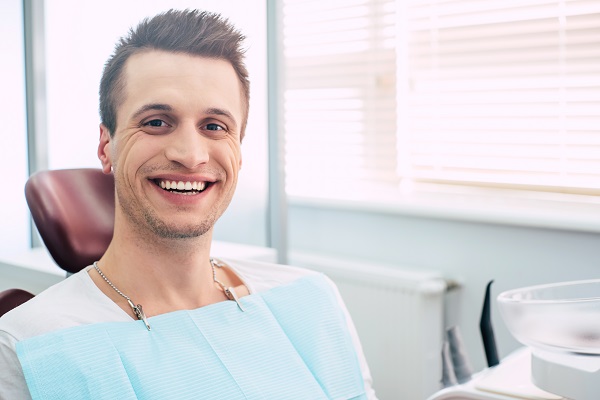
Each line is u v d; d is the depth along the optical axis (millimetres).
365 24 2500
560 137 2137
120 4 2234
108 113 1177
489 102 2254
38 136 2414
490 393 1137
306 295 1314
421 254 2334
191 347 1114
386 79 2475
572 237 2029
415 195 2469
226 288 1261
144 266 1156
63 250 1469
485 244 2195
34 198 1476
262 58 2264
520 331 1118
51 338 1034
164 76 1137
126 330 1090
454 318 2268
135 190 1132
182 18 1180
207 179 1153
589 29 2053
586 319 1071
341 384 1244
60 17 2354
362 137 2557
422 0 2361
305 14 2648
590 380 1057
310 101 2676
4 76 2363
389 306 2230
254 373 1135
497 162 2268
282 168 2270
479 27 2252
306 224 2613
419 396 2186
